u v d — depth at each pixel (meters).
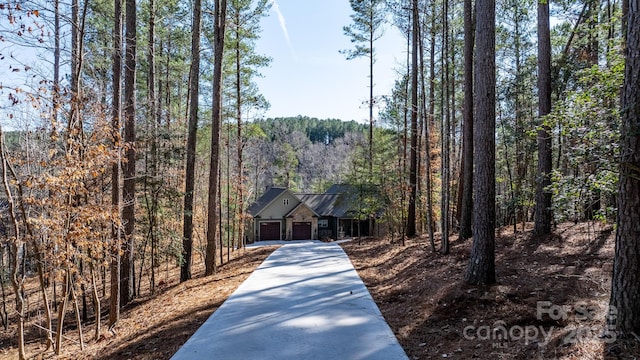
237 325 5.79
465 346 4.63
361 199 17.45
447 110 11.16
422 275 8.91
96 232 5.98
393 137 20.97
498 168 16.98
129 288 9.78
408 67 16.08
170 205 11.47
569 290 5.98
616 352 3.74
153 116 11.21
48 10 5.54
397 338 5.14
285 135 56.25
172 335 5.63
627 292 3.90
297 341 5.03
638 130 3.74
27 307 10.55
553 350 4.11
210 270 11.69
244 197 20.03
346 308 6.66
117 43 7.71
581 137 5.09
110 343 6.07
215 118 11.77
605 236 8.96
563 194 5.50
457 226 16.36
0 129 5.20
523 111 12.68
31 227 5.68
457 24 15.29
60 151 5.86
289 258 13.92
